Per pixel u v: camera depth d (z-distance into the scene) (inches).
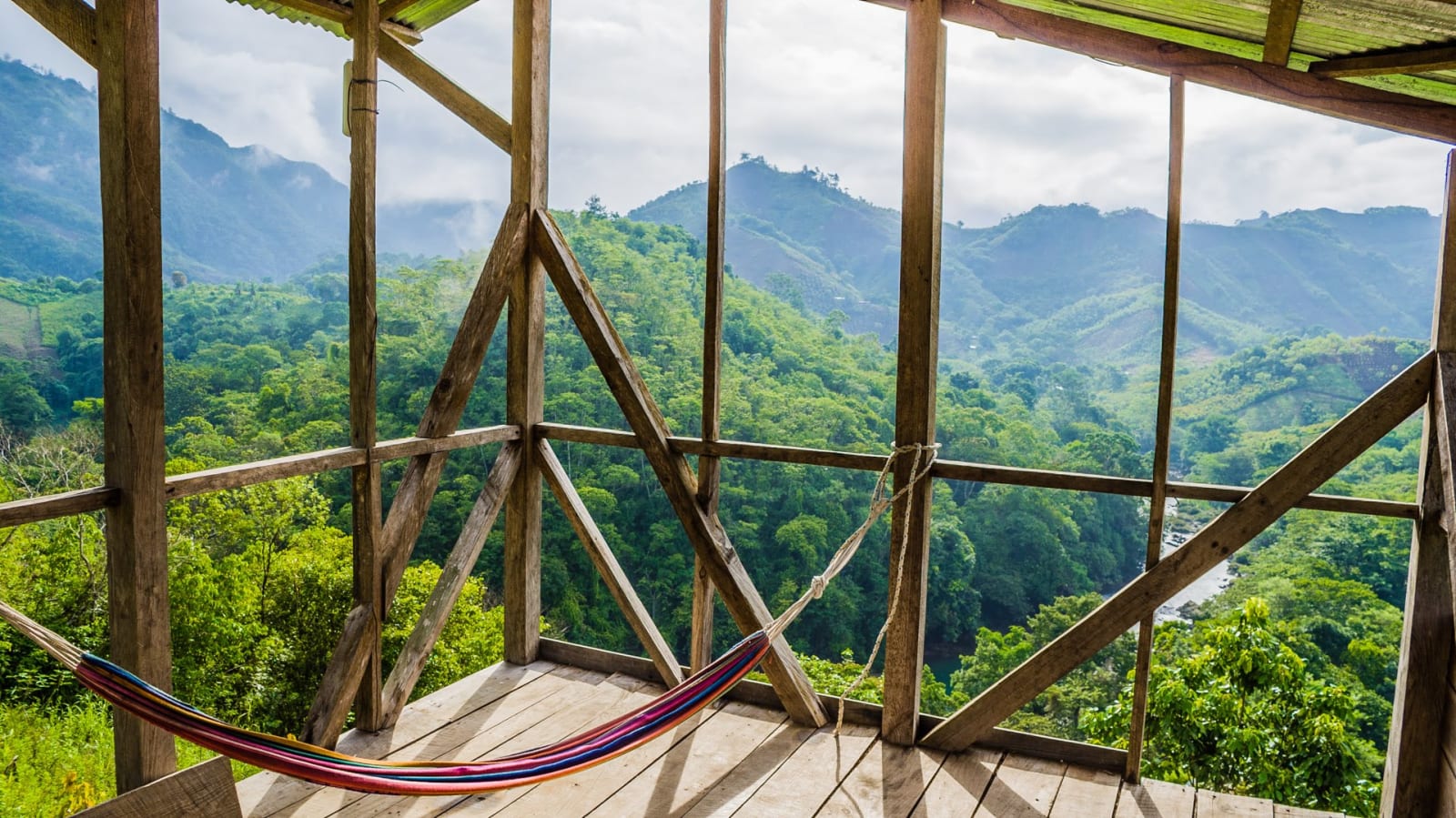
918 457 120.9
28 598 627.8
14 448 815.1
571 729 129.0
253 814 103.7
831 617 836.0
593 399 850.1
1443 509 100.7
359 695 125.1
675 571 829.8
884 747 125.7
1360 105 103.3
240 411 897.5
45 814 477.7
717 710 136.8
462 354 132.6
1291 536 800.3
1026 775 118.6
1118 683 790.5
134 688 81.6
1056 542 901.8
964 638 920.9
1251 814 110.0
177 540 724.0
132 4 87.0
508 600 151.4
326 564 762.8
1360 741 450.0
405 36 155.6
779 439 848.3
